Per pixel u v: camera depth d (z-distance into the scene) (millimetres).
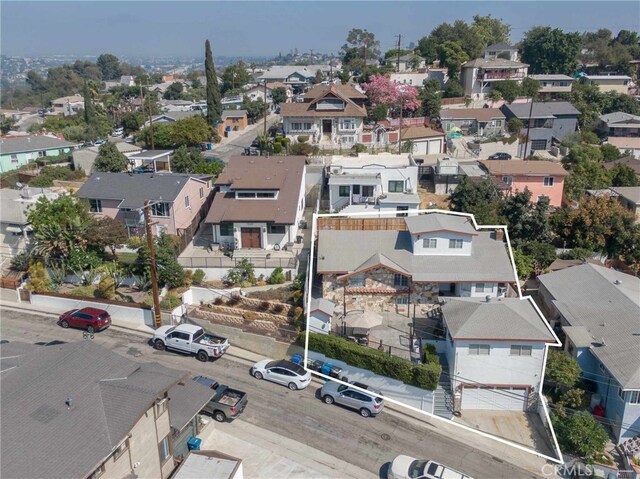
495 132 70312
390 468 21812
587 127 76375
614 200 44875
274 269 36562
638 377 25625
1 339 30922
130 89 137250
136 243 39969
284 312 32969
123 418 17031
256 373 28422
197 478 19250
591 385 28688
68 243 36938
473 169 53000
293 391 27641
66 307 35031
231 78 125000
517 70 84062
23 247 41562
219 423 24812
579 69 105750
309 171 52656
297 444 23719
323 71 134000
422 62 97500
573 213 43250
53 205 38062
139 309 33000
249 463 22312
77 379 18469
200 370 28828
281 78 123750
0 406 16688
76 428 16453
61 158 65625
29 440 15719
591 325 31031
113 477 16750
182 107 110875
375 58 134625
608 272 36781
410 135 64312
